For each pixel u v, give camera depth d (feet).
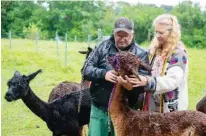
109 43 18.15
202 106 23.47
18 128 33.96
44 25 148.56
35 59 75.10
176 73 16.63
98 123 18.51
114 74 16.46
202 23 113.70
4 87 50.26
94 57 18.29
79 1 153.28
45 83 55.98
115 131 16.98
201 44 109.81
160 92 16.47
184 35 111.34
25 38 134.31
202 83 59.06
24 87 25.09
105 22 145.07
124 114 16.76
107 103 18.19
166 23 16.96
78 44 106.73
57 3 153.17
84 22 147.84
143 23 120.37
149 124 16.34
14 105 41.75
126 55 16.05
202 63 77.41
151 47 17.92
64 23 148.87
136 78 15.96
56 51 88.02
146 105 17.95
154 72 17.37
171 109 17.38
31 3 153.89
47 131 33.40
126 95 16.87
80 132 26.94
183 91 17.39
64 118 25.44
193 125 15.90
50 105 25.40
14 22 148.87
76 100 25.88
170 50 16.96
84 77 18.28
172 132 16.06
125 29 17.10
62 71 68.23
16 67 69.77
